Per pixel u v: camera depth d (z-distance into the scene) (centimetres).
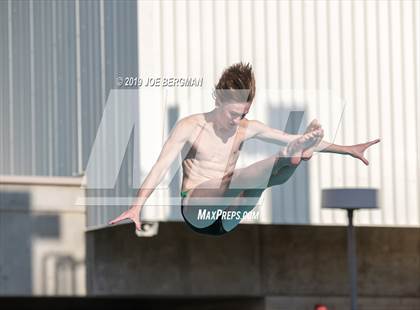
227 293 4419
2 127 4747
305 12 4075
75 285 4312
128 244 4350
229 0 3972
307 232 4503
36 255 4294
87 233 4328
